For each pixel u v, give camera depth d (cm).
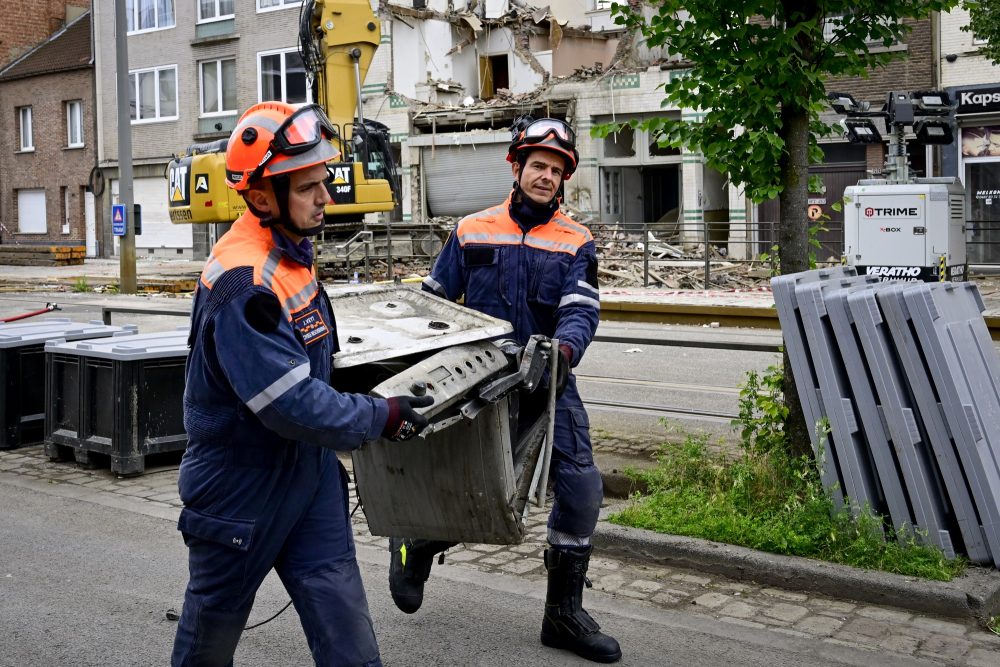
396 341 321
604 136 603
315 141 277
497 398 325
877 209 1581
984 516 458
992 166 2216
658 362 1155
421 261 2420
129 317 1639
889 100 1502
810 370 496
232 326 265
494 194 2978
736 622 436
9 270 3084
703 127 583
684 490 556
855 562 467
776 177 568
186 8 3550
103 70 3747
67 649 421
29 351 782
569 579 404
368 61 2234
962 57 2206
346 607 287
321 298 294
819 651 406
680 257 2377
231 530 278
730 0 555
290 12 3344
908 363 469
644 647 412
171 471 714
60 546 555
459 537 370
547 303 395
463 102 3061
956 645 411
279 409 263
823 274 541
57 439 726
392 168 2422
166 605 470
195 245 3566
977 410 477
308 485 287
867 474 491
